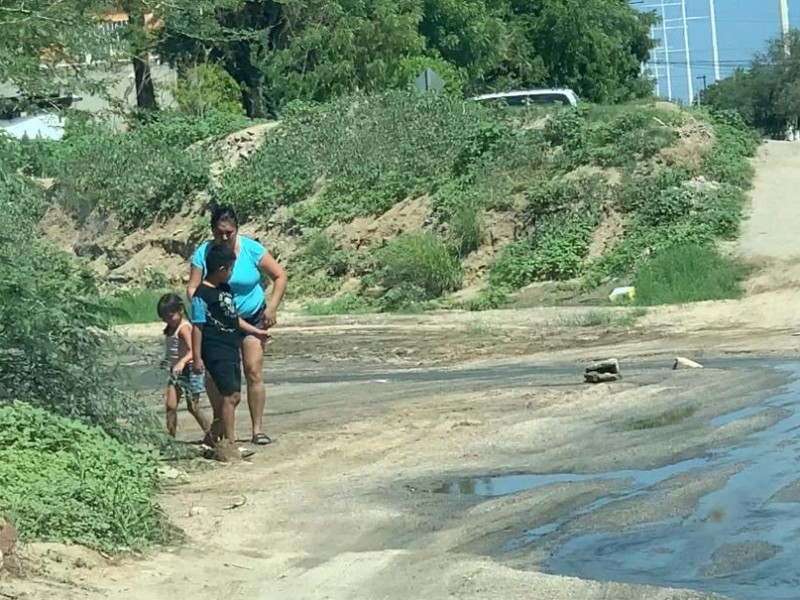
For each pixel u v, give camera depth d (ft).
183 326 40.96
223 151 127.95
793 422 37.81
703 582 23.21
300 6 130.00
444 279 97.45
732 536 25.93
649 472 32.86
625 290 86.07
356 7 148.05
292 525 29.91
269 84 143.54
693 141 103.45
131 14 45.27
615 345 67.31
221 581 24.99
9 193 39.99
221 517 30.68
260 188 119.96
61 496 27.66
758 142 111.75
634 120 104.58
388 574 25.03
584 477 33.04
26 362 36.40
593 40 194.18
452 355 68.90
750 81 224.33
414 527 29.19
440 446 38.86
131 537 27.35
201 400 51.83
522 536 27.55
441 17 175.52
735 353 59.26
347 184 115.03
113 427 37.42
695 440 36.27
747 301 77.36
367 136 119.34
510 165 106.11
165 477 35.45
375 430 42.47
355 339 77.82
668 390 46.60
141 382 50.24
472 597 23.08
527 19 193.88
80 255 124.06
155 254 121.80
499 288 94.58
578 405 44.73
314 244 109.09
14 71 40.86
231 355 38.68
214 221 38.83
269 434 42.98
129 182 124.36
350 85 142.61
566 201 99.66
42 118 44.88
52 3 41.42
